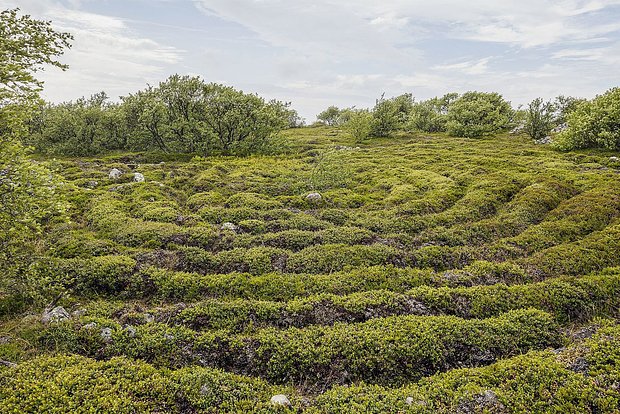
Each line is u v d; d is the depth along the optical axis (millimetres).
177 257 18469
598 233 20734
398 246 20781
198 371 10719
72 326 12594
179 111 50031
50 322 12844
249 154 48844
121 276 16281
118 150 52625
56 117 49312
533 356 11242
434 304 14562
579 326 13852
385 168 40969
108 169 37469
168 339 12211
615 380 9844
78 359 10859
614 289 15375
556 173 34156
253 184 33406
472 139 61531
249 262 17984
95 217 23547
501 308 14430
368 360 11453
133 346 11938
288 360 11586
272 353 11789
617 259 18109
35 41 13312
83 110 50844
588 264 17672
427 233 22391
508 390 9875
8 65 12109
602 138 43188
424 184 33500
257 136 51312
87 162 41562
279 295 15656
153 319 13547
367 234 21484
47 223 22406
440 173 37938
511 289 15305
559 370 10312
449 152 48781
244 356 11852
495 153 46750
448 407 9523
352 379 11211
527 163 39781
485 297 14820
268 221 24375
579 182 31000
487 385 10141
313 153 50531
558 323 13789
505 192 29766
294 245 20312
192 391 9891
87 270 16297
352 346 11789
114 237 20906
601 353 10805
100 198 27156
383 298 14633
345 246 19516
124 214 24125
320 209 27859
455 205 27547
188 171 37625
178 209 26719
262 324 13625
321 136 70688
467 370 10844
